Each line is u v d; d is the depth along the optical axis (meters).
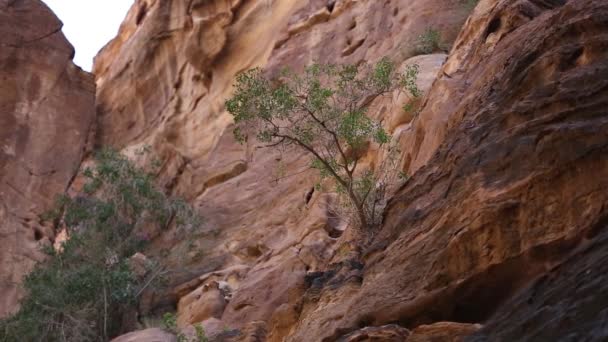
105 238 20.86
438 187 7.59
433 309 6.58
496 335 5.30
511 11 10.29
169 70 30.11
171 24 30.42
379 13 21.88
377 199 10.66
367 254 8.23
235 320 14.23
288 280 14.34
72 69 31.83
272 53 24.73
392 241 7.84
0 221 26.58
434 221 7.14
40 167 28.98
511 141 6.62
